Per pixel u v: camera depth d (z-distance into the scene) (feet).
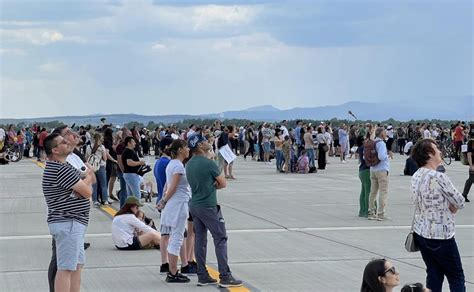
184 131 135.23
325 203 64.39
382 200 53.11
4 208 61.82
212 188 31.37
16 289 31.73
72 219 25.16
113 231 40.93
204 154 31.68
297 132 108.58
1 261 38.19
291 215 56.08
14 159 133.69
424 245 26.08
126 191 57.62
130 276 34.09
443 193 25.75
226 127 111.04
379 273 19.88
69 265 25.23
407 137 150.30
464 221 52.37
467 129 131.03
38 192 75.56
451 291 26.18
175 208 32.40
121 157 54.90
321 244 42.73
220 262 31.48
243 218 54.29
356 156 136.67
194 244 32.48
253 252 40.14
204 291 30.96
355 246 41.93
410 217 54.85
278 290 30.94
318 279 33.09
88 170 26.63
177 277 32.68
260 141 128.47
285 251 40.42
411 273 34.09
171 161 32.83
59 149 25.16
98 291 31.14
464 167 108.88
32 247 42.47
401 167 109.29
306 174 97.81
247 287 31.53
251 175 96.43
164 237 34.06
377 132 52.85
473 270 34.99
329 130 137.39
